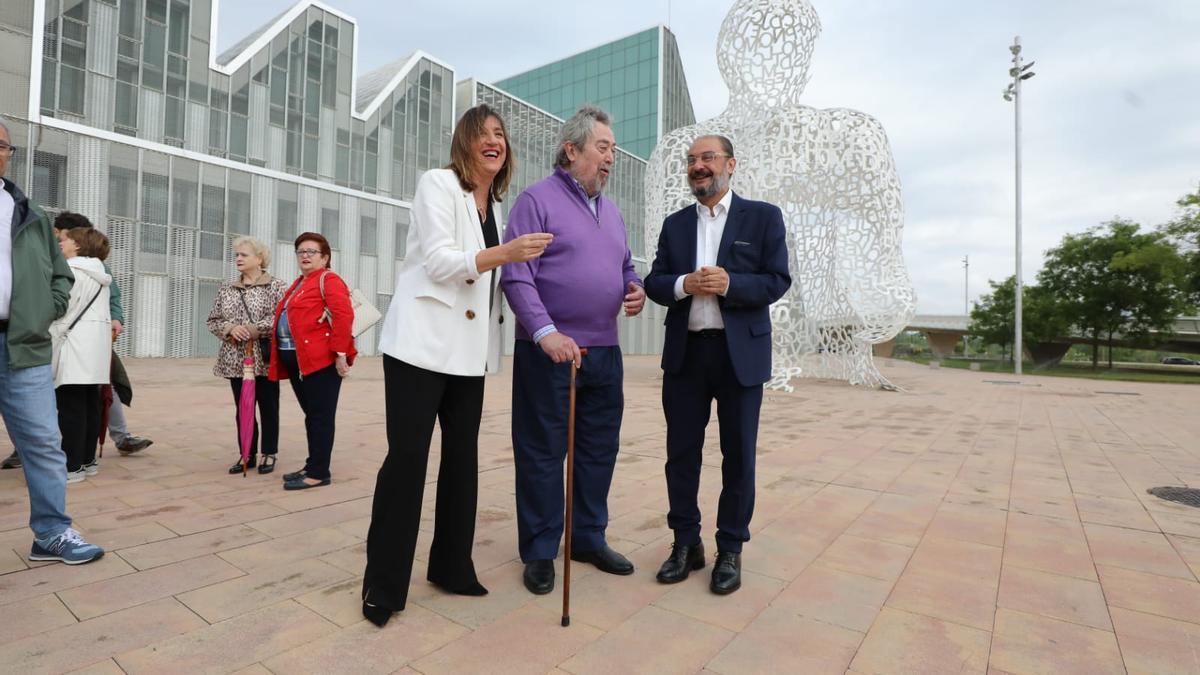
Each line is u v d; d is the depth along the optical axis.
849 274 11.90
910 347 76.31
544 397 2.53
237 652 1.92
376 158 23.88
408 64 24.91
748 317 2.57
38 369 2.60
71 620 2.10
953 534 3.28
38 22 15.98
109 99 17.28
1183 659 2.01
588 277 2.57
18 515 3.28
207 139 19.22
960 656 2.00
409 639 2.03
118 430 4.75
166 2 18.33
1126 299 31.00
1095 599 2.47
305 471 4.00
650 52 45.81
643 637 2.08
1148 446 6.37
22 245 2.56
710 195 2.66
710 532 3.25
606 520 2.76
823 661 1.95
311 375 3.88
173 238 18.34
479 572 2.65
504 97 28.48
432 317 2.22
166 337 18.19
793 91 11.70
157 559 2.68
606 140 2.62
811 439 6.35
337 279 3.89
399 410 2.19
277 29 20.80
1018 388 15.45
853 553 2.96
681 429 2.64
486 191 2.43
